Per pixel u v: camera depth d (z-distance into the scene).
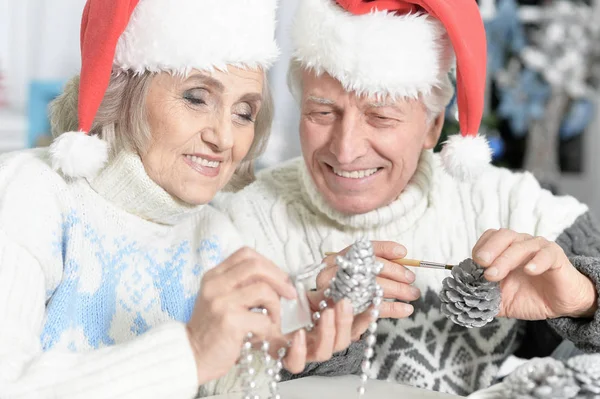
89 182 1.16
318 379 1.16
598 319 1.13
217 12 1.06
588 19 2.96
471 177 1.28
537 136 3.04
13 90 2.67
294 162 1.54
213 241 1.27
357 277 0.93
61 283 1.10
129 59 1.08
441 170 1.46
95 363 0.87
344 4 1.20
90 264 1.14
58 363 0.88
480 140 1.27
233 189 1.32
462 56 1.19
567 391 0.85
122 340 1.16
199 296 0.90
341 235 1.39
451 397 1.07
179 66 1.06
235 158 1.15
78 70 1.21
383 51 1.17
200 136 1.11
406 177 1.31
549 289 1.15
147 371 0.86
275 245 1.42
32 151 1.19
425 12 1.23
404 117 1.25
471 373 1.39
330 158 1.28
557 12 2.97
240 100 1.12
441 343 1.39
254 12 1.09
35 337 0.97
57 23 2.63
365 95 1.21
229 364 0.89
